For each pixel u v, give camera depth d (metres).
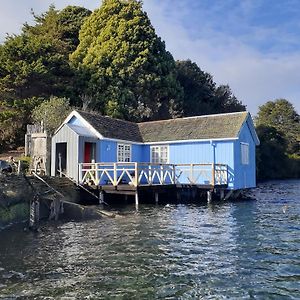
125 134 26.83
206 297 7.67
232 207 21.66
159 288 8.14
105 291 7.95
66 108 30.59
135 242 12.23
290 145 74.50
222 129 25.52
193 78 58.03
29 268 9.45
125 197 23.31
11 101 32.56
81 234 13.42
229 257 10.49
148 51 45.03
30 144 26.39
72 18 51.97
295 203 24.25
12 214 15.27
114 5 46.62
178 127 27.95
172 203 23.39
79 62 42.97
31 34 49.56
